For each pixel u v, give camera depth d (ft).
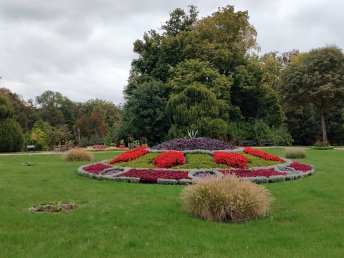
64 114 241.55
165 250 19.17
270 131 123.65
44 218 25.29
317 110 135.23
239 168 45.27
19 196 32.91
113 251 19.07
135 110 116.37
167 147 53.83
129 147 107.96
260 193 25.99
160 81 123.24
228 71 130.31
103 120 197.88
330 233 22.00
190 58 129.08
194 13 143.43
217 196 25.07
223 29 129.59
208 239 20.94
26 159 70.49
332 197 31.96
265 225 23.73
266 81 131.23
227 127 112.37
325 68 109.19
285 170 46.03
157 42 139.54
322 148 96.12
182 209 27.53
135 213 26.53
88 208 28.14
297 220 24.95
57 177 44.68
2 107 96.99
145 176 40.83
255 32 133.39
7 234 21.90
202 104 107.86
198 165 45.68
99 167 48.91
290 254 18.53
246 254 18.56
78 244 20.20
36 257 18.28
